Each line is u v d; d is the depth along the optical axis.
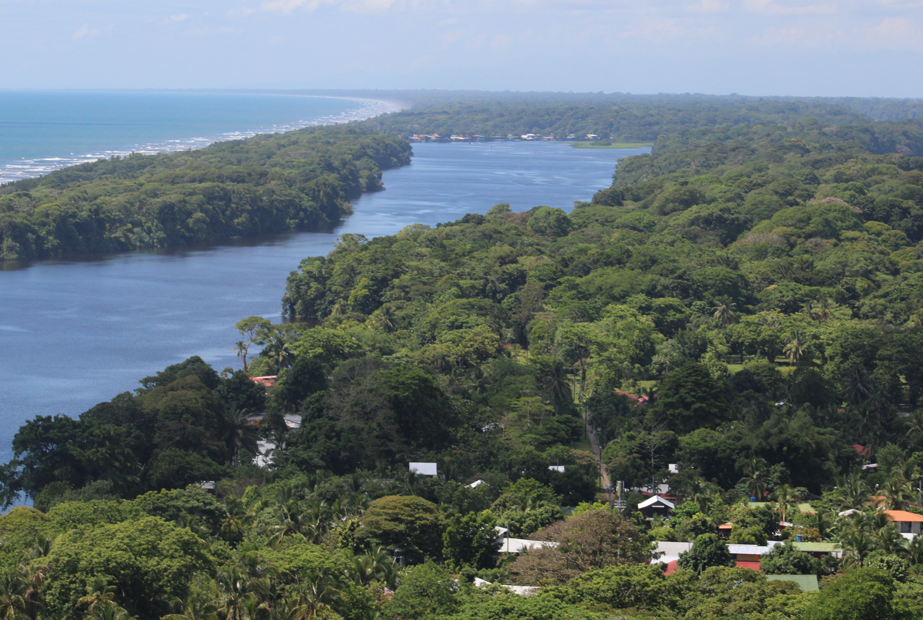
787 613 82.38
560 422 160.75
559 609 83.12
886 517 107.50
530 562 97.56
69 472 121.06
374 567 90.44
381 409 145.88
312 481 122.12
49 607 77.19
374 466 139.75
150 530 85.75
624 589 88.69
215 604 75.56
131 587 80.38
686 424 156.75
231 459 144.38
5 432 154.00
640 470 140.38
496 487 131.50
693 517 113.81
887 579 78.94
